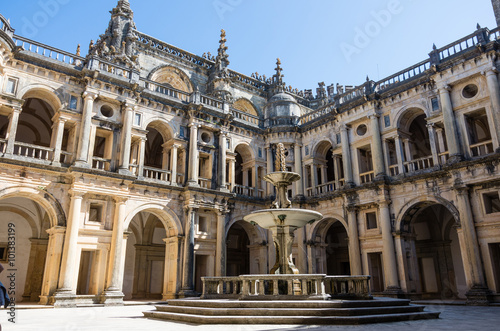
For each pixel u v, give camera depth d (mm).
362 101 31797
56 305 23031
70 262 24234
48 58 26516
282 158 21297
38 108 33281
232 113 36531
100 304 24562
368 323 12805
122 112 29359
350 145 33062
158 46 38344
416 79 29047
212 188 32719
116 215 26875
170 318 15273
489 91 24688
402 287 27266
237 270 42750
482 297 22453
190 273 29141
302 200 34906
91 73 27750
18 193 24078
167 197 30188
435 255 35125
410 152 30172
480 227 23969
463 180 24844
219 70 39750
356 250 30250
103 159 27781
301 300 14641
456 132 26062
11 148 24234
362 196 30656
